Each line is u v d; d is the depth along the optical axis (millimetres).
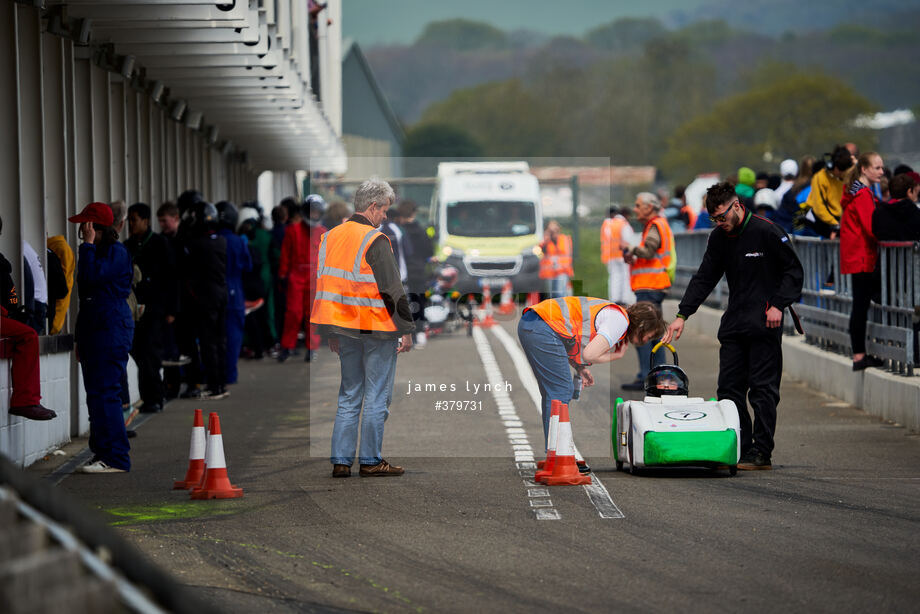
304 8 77000
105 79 58000
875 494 34188
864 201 50906
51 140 48500
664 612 23109
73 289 49156
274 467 40500
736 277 39625
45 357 43000
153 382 54094
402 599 24219
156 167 71500
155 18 48562
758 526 30125
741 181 82375
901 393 47625
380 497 34750
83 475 39031
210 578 25906
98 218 38688
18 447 39469
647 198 57438
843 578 25266
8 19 42281
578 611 23266
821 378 59062
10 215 41938
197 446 36750
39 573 14398
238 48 56125
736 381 39719
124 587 15039
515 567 26516
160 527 30984
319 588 25078
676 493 34719
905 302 48500
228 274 65250
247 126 90562
